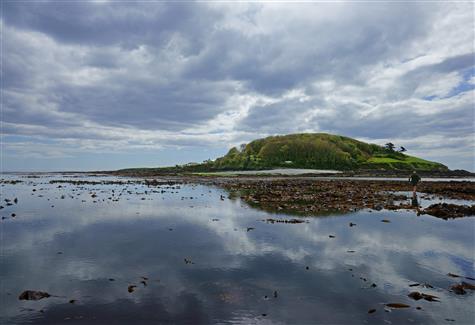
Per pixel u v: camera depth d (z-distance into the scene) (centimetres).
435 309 859
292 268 1170
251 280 1052
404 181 7169
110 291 963
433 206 2722
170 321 780
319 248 1437
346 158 19212
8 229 1884
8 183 7056
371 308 860
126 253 1370
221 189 4931
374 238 1628
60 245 1508
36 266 1199
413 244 1518
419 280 1066
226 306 864
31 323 769
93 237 1670
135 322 775
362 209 2645
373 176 11038
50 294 940
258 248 1439
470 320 799
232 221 2106
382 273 1126
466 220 2156
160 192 4422
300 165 17525
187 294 942
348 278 1074
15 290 970
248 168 16625
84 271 1144
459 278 1088
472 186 5384
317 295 937
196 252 1379
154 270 1152
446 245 1504
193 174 12888
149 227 1927
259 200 3275
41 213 2489
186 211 2566
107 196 3856
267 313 826
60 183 7038
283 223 2030
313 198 3403
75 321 779
